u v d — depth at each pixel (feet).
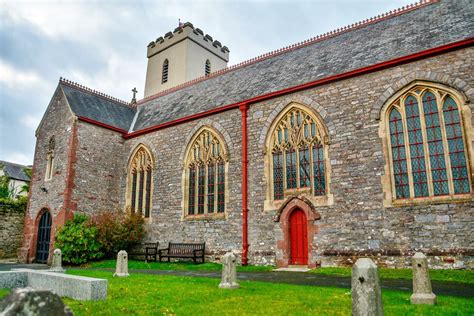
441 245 38.06
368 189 43.60
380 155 43.65
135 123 77.66
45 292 10.00
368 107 45.62
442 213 38.68
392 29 52.42
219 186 57.62
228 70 72.13
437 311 19.01
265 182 51.85
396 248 40.45
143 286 29.71
